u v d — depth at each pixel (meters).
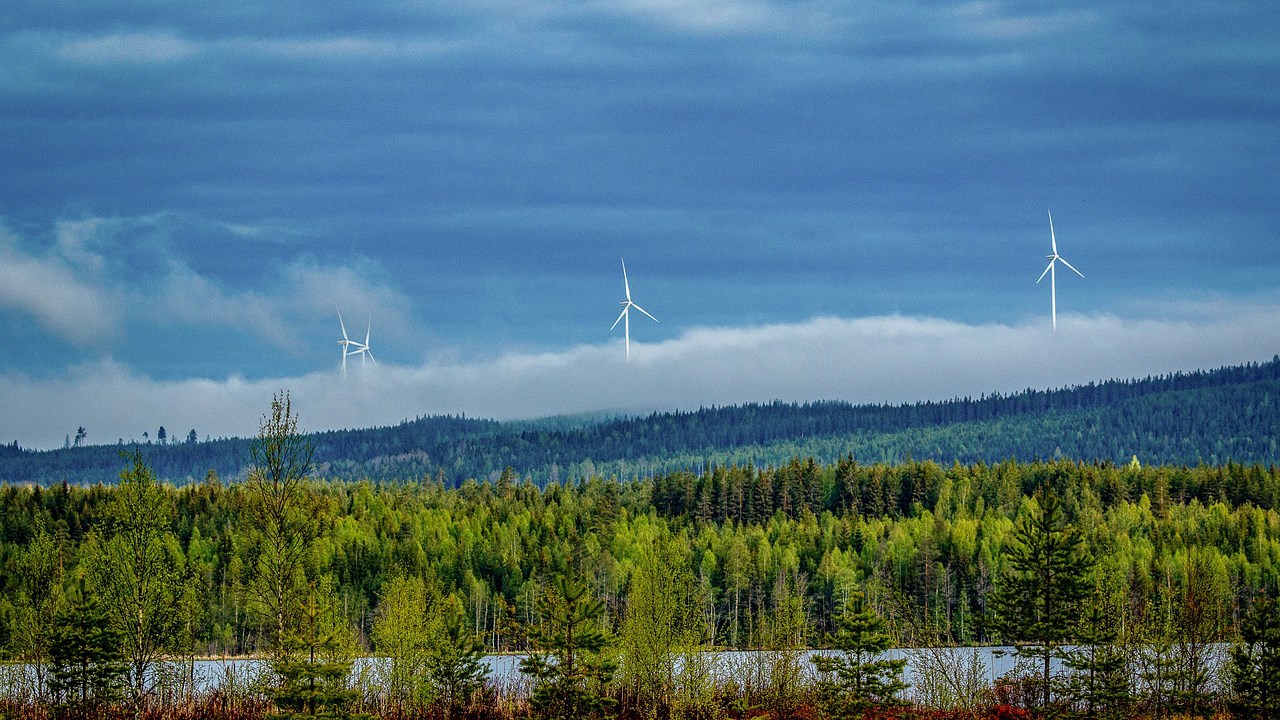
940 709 79.00
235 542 74.44
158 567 69.19
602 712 76.12
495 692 86.38
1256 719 77.56
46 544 82.00
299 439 67.81
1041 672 85.31
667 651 82.44
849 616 78.94
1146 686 81.25
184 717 73.50
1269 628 77.44
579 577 76.94
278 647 67.31
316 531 68.12
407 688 83.25
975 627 84.81
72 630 68.81
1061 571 78.19
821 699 81.19
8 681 74.56
